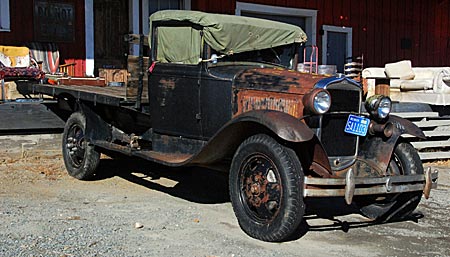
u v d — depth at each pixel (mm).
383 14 15211
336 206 6504
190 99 6066
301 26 13961
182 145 6277
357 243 5035
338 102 5277
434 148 10070
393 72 11883
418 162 5578
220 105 5773
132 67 6414
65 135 7719
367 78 10445
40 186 7141
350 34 14609
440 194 7344
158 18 6324
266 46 6277
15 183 7254
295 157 4781
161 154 6336
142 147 6762
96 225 5340
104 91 7484
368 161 5617
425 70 12016
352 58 14688
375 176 5316
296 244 4926
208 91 5871
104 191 6965
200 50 5914
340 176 5133
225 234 5148
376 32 15109
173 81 6230
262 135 5000
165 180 7719
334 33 14406
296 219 4695
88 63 11406
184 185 7453
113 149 6820
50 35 11008
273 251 4680
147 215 5789
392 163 5680
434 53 16281
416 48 15930
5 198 6434
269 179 4938
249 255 4555
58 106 8492
